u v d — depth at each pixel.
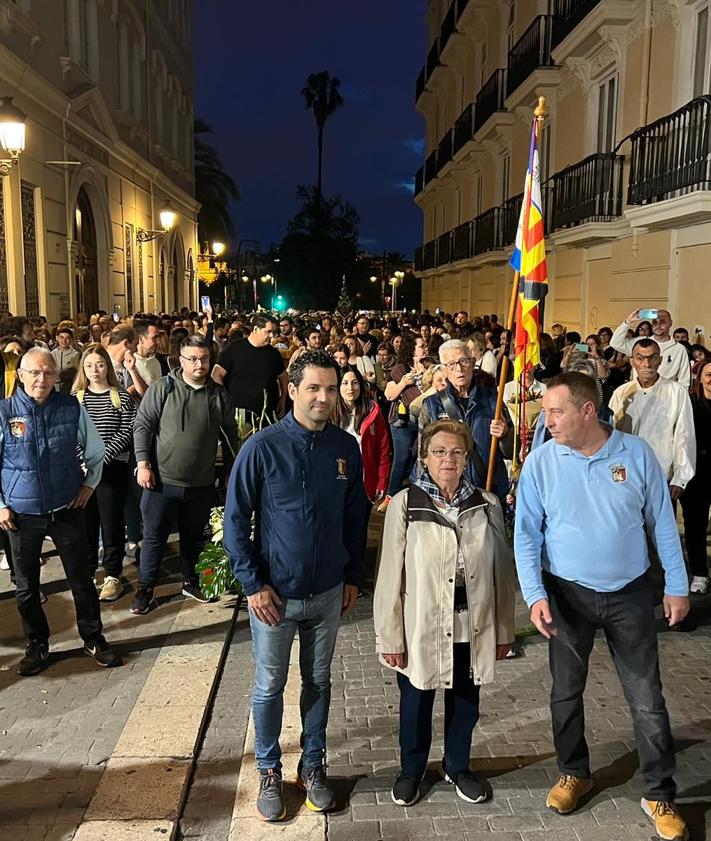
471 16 23.84
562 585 3.36
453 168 26.91
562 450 3.31
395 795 3.45
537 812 3.41
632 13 12.41
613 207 13.18
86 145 17.42
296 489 3.27
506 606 3.39
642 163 11.61
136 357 7.43
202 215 46.09
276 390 7.68
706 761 3.78
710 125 9.81
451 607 3.27
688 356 8.41
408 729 3.41
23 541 4.52
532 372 5.69
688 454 5.25
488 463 4.84
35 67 13.89
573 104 15.48
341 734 4.03
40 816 3.38
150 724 4.05
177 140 30.97
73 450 4.60
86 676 4.59
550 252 17.08
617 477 3.23
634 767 3.73
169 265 29.06
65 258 15.64
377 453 6.31
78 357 9.66
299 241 53.84
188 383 5.40
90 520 5.98
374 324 23.22
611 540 3.23
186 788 3.58
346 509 3.50
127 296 21.91
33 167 13.66
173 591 5.91
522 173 19.48
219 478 8.52
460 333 14.25
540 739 3.98
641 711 3.29
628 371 8.61
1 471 4.52
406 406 7.67
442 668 3.28
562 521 3.31
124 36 21.64
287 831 3.30
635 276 12.54
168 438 5.32
